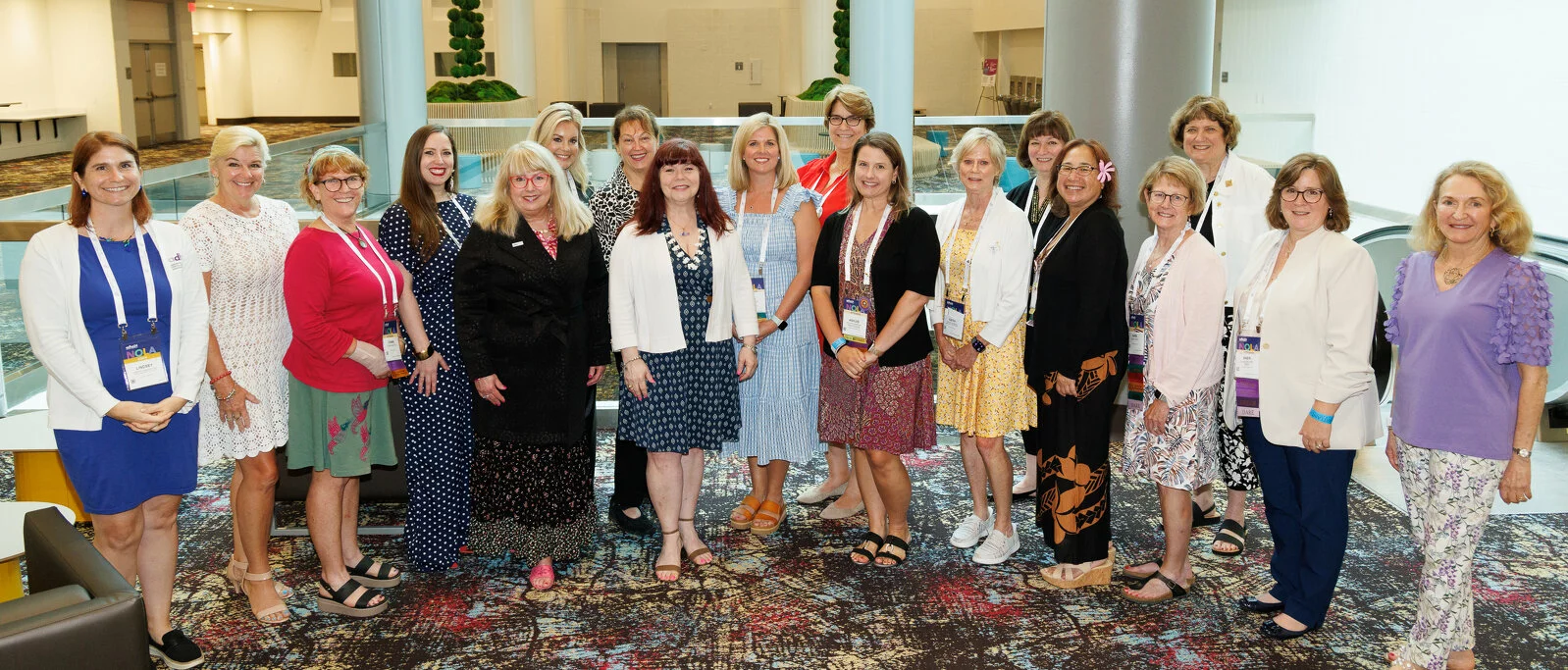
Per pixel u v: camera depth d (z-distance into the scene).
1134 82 5.29
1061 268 3.62
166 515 3.30
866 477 4.14
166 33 20.38
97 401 2.97
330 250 3.45
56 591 2.36
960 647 3.41
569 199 3.73
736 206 4.16
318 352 3.46
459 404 3.89
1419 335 2.99
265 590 3.62
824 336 3.99
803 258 4.07
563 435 3.81
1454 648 3.12
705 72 22.92
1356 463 5.24
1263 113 9.59
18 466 4.39
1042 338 3.70
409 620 3.63
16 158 17.06
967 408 3.94
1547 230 6.39
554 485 3.86
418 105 9.06
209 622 3.61
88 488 3.09
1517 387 2.89
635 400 3.83
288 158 8.38
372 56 8.89
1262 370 3.32
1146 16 5.24
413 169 3.72
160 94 20.25
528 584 3.92
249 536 3.57
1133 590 3.77
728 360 3.90
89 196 3.03
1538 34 6.45
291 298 3.44
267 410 3.50
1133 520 4.54
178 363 3.17
